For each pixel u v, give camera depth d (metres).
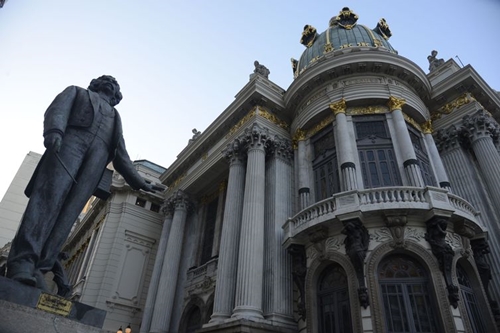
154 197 31.06
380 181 16.05
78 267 32.81
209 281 20.94
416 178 15.30
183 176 27.94
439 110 19.97
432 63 23.22
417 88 19.52
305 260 15.45
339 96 18.62
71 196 5.24
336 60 19.03
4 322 3.74
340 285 13.99
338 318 13.45
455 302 11.88
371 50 18.95
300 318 14.76
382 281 12.97
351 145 17.09
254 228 16.88
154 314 22.12
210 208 25.84
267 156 20.48
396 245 13.16
